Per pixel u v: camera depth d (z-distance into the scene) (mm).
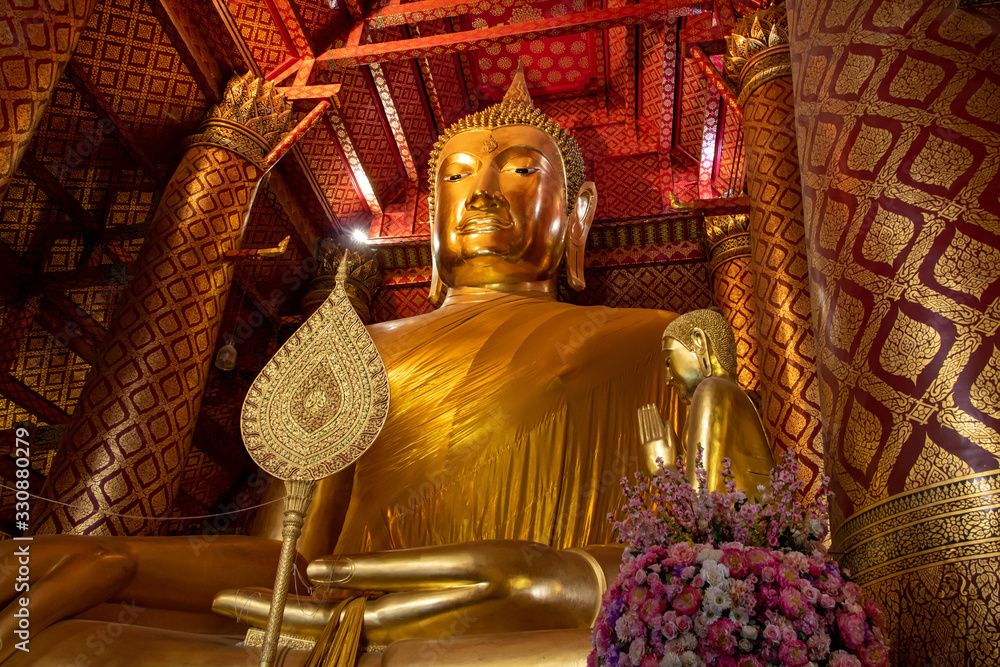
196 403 5422
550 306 4684
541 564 2586
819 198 2096
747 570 1682
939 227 1776
